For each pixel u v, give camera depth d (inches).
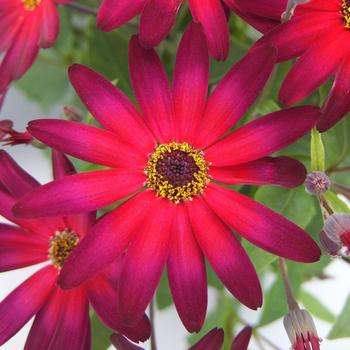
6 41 8.6
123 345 7.4
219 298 11.2
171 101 7.5
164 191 7.5
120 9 7.2
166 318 13.4
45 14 8.2
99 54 9.9
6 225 8.1
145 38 7.0
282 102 7.2
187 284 7.2
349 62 7.2
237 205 7.3
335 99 7.1
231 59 9.4
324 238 7.3
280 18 7.3
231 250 7.2
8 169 7.7
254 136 7.3
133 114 7.4
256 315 12.3
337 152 8.9
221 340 7.4
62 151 7.1
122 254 7.6
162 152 7.6
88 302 7.7
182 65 7.4
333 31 7.3
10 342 13.9
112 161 7.4
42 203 6.9
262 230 7.2
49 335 7.7
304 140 9.2
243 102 7.4
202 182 7.6
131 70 7.4
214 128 7.6
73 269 6.8
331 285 13.7
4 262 8.1
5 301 7.9
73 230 8.3
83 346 7.6
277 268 9.6
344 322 9.1
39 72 12.2
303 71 7.2
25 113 13.7
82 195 7.1
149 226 7.4
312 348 7.5
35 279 8.0
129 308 6.9
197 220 7.4
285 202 8.4
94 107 7.3
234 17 10.0
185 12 9.4
